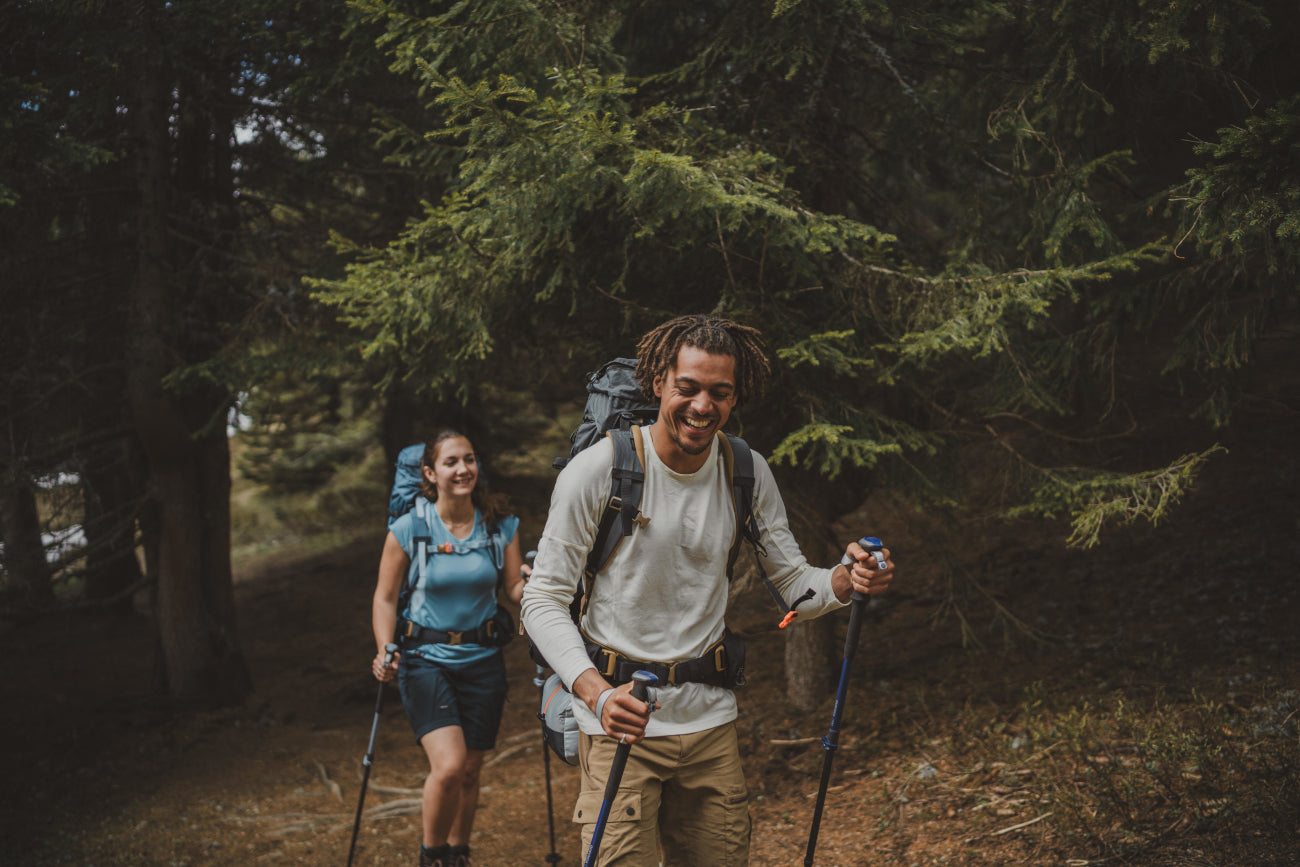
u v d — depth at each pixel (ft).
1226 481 23.79
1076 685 15.78
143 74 19.99
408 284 13.75
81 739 22.72
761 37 13.94
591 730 7.94
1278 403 17.33
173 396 22.81
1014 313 13.35
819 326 14.43
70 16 16.51
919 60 15.03
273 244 23.21
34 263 21.54
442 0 14.62
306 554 46.85
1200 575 19.63
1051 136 13.44
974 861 11.39
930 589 22.98
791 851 13.04
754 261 13.76
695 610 7.92
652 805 7.80
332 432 57.36
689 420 7.41
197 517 24.44
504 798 17.48
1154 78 13.93
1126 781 11.97
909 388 15.30
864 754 15.40
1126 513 12.88
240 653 25.31
